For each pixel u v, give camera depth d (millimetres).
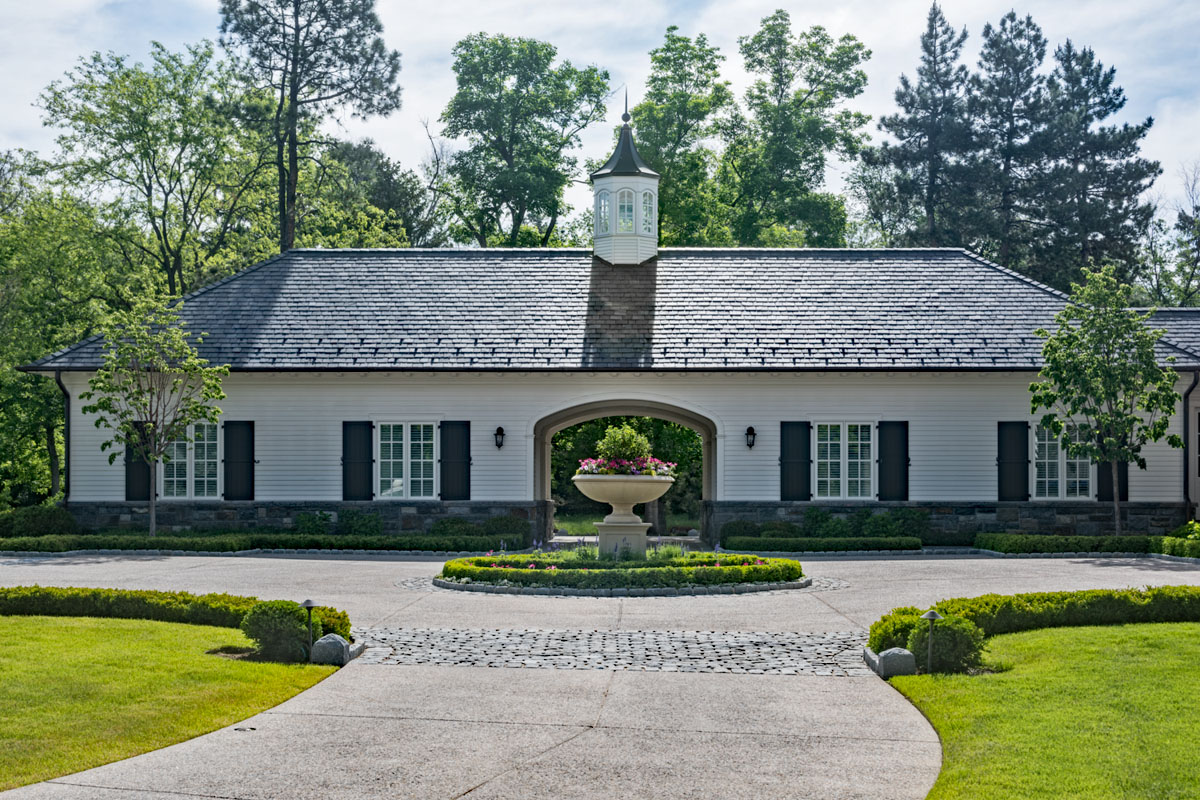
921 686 10078
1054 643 11664
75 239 38875
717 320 26812
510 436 25984
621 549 18656
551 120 47719
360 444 26016
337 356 25844
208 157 40031
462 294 27984
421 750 8203
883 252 29875
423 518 25969
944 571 18766
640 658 11594
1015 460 25656
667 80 45031
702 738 8570
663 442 35906
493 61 46312
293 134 41656
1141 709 8828
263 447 26078
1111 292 23297
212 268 42031
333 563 20641
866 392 25750
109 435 26141
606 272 29000
